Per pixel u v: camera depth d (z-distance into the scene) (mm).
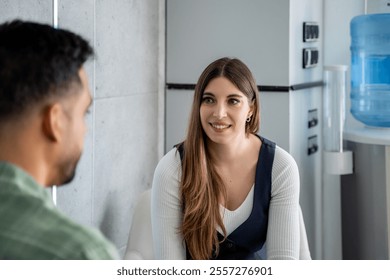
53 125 772
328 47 3291
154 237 1978
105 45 2510
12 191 708
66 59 792
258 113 1990
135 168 2836
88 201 2439
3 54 769
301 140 3057
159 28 2998
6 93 753
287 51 2861
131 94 2756
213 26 2971
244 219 1961
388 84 2941
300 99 3031
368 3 3223
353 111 3064
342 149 3098
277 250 1931
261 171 1946
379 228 3039
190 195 1911
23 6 1946
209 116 1898
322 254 3295
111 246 723
